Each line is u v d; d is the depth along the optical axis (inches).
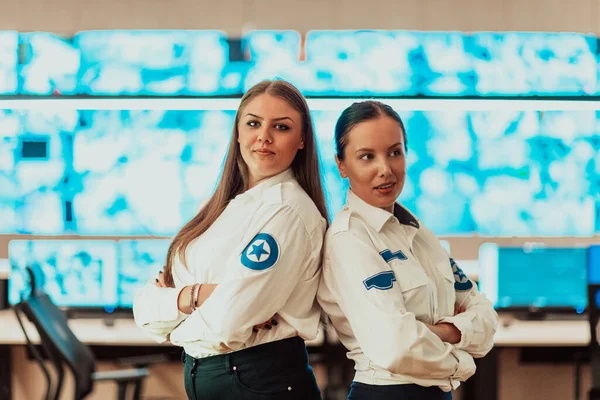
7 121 209.2
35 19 216.4
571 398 189.5
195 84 213.9
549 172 211.5
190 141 207.8
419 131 211.0
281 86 85.8
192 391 82.4
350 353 83.0
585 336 170.4
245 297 77.7
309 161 88.5
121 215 208.5
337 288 80.7
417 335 74.4
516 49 215.3
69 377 187.2
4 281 196.4
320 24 217.6
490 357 172.6
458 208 211.8
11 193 209.9
